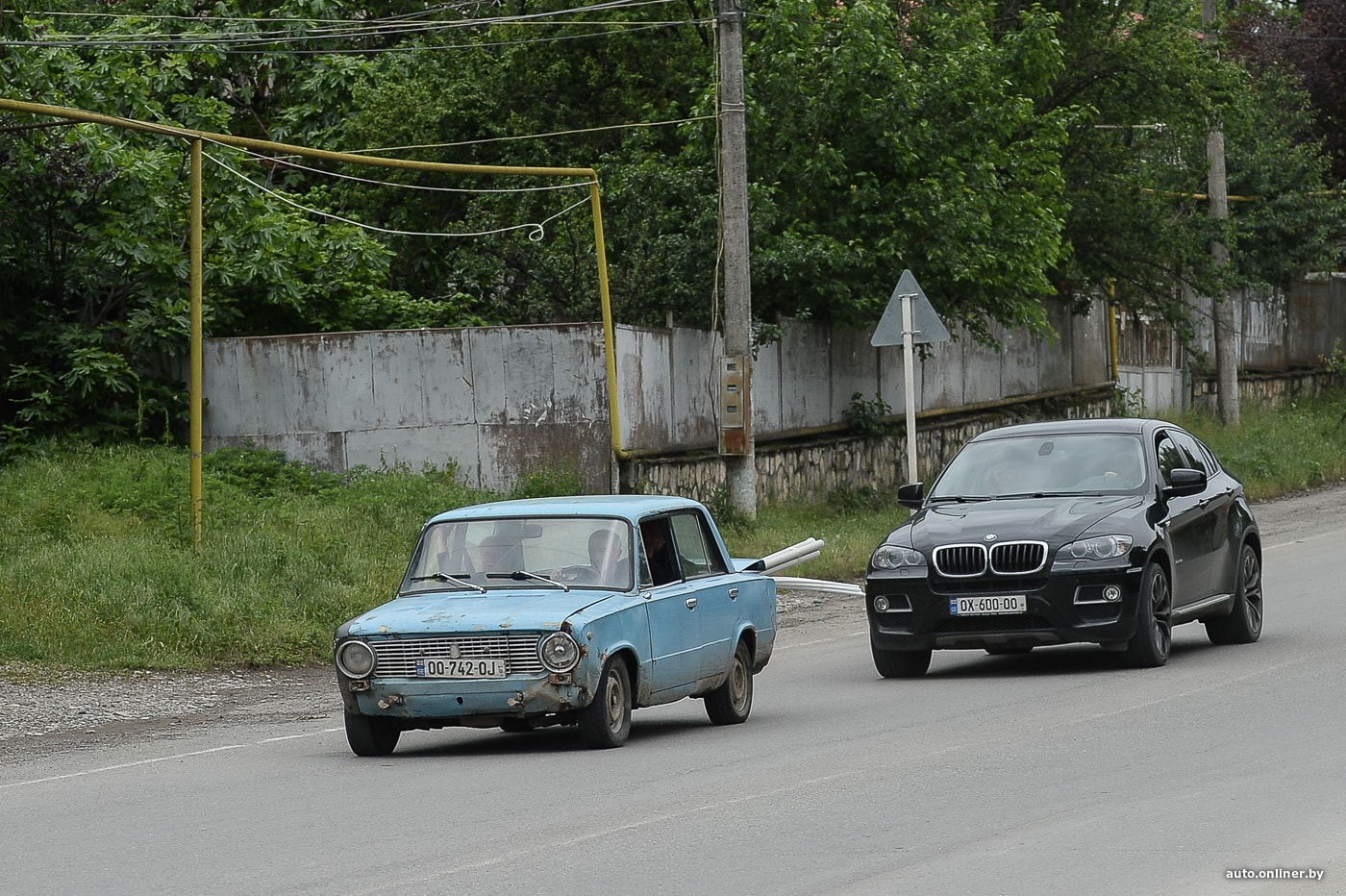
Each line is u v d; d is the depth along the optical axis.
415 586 27.86
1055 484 35.12
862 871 16.83
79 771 26.52
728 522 56.16
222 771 25.77
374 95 75.44
